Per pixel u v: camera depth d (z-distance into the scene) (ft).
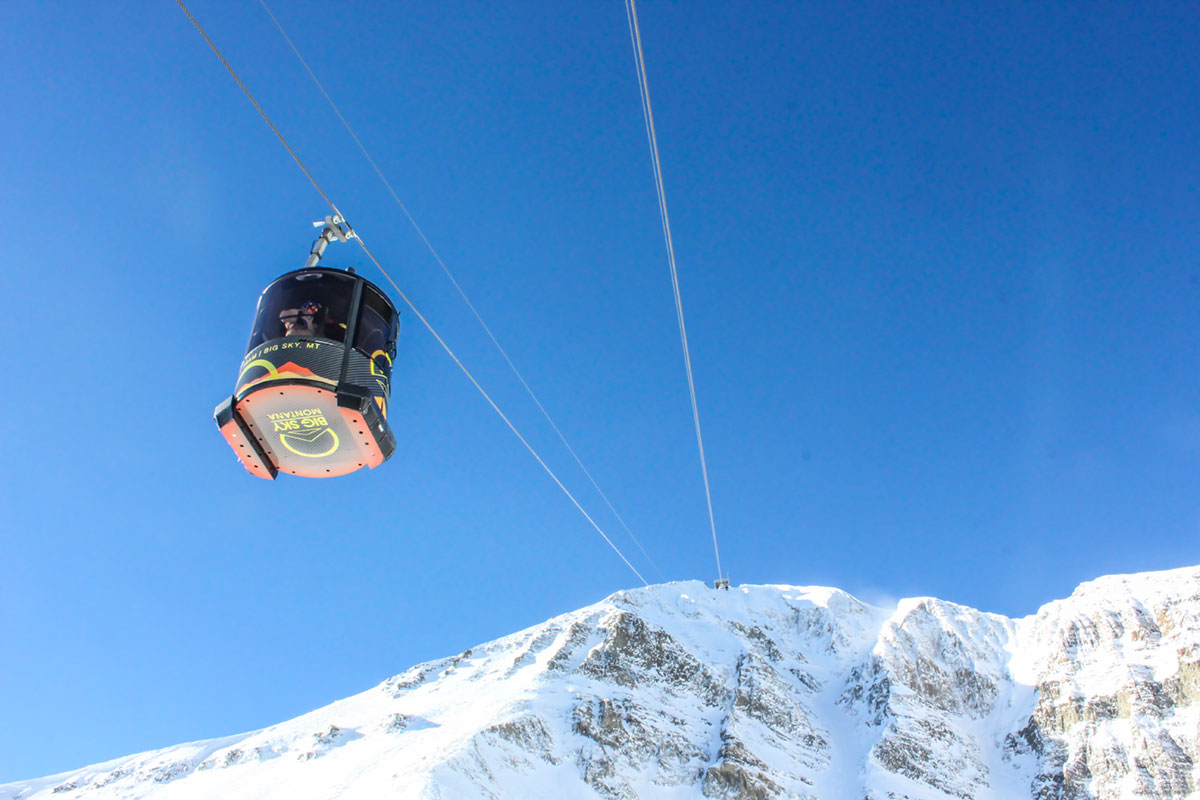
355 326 50.49
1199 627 585.22
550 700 593.42
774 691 650.84
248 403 47.88
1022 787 538.06
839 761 577.43
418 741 575.79
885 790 515.91
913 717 597.93
